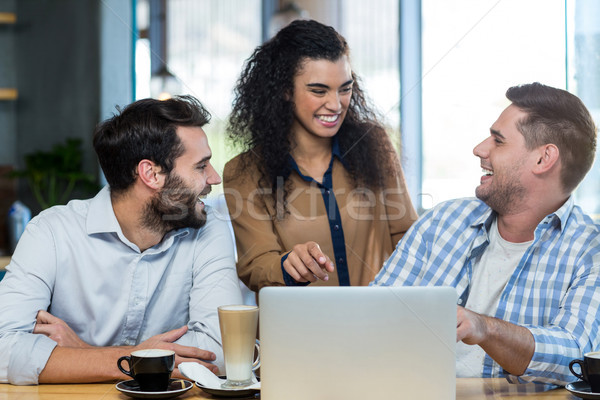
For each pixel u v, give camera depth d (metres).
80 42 3.30
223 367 1.31
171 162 1.38
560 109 1.46
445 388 0.96
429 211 1.58
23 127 3.46
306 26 1.69
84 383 1.18
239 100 1.74
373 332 0.95
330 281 1.67
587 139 1.45
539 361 1.14
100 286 1.42
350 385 0.96
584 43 1.99
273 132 1.70
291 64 1.69
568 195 1.42
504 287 1.43
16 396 1.09
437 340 0.96
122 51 3.15
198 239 1.48
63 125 3.41
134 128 1.36
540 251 1.39
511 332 1.13
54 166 3.37
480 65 1.98
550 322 1.35
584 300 1.25
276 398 0.97
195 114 1.41
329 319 0.96
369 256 1.68
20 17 3.40
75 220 1.43
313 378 0.96
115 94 3.19
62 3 3.31
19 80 3.46
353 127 1.73
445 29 2.04
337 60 1.70
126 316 1.43
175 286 1.46
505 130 1.48
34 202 3.42
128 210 1.41
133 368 1.07
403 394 0.96
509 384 1.17
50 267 1.39
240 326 1.09
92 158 3.40
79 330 1.44
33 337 1.22
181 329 1.32
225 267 1.46
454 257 1.49
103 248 1.42
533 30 1.99
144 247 1.44
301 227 1.68
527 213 1.43
